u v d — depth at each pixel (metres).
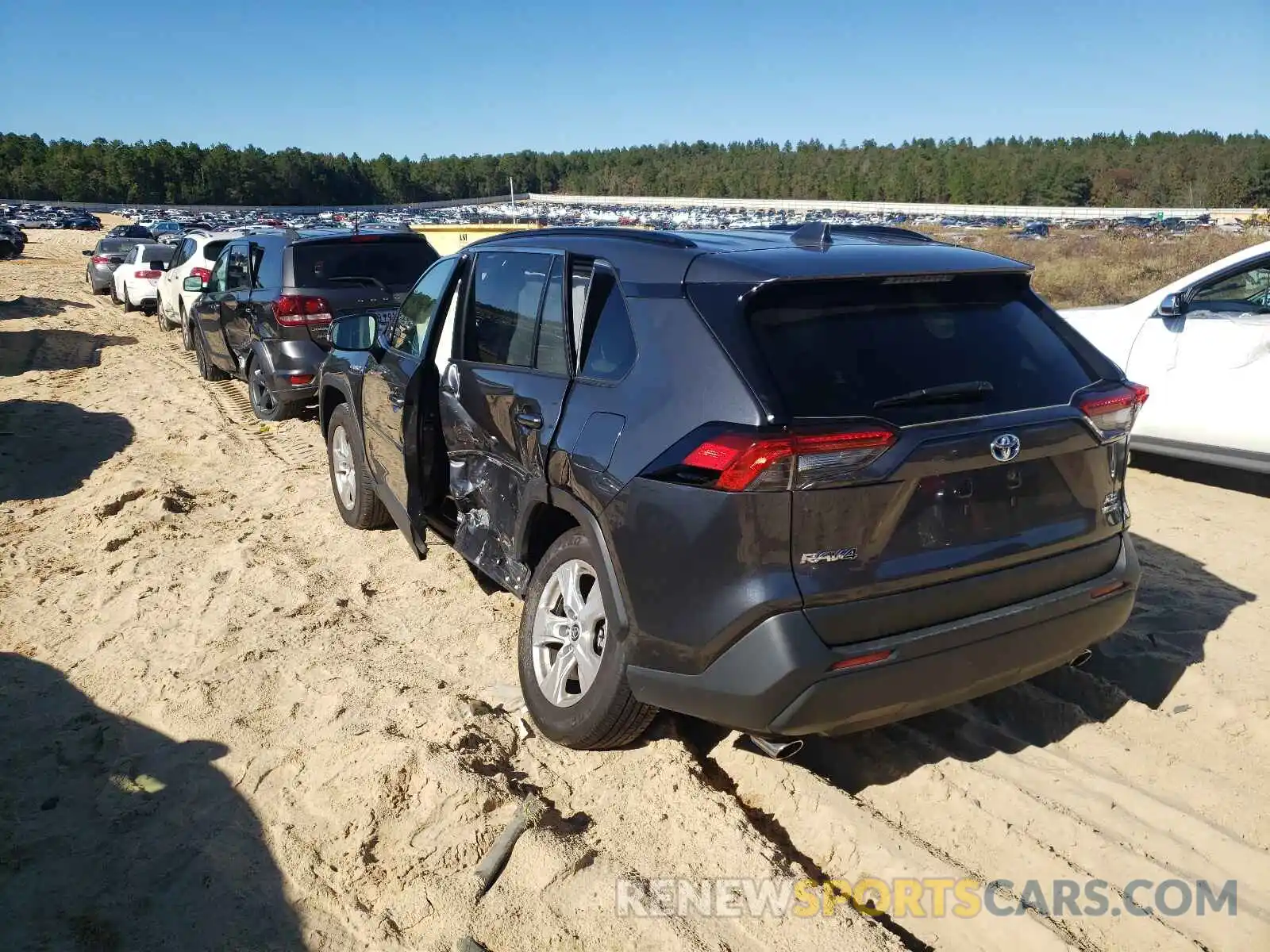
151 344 14.73
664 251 3.24
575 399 3.33
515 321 3.90
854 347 2.85
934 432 2.71
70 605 4.93
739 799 3.22
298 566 5.30
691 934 2.61
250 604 4.81
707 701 2.83
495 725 3.62
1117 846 2.89
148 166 160.75
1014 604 2.94
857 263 3.00
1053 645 3.03
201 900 2.82
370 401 5.21
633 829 3.04
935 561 2.77
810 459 2.60
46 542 5.84
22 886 2.88
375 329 5.45
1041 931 2.57
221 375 11.25
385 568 5.25
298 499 6.50
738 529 2.67
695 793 3.16
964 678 2.87
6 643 4.52
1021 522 2.91
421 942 2.65
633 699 3.12
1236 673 3.86
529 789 3.26
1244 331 5.88
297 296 8.30
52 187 153.50
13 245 39.03
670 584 2.85
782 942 2.58
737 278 2.91
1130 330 6.46
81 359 13.20
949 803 3.12
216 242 13.57
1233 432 5.91
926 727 3.55
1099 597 3.11
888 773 3.30
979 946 2.59
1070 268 23.22
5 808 3.26
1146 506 6.00
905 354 2.88
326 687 3.97
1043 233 58.88
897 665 2.74
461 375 4.18
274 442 8.21
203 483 6.99
